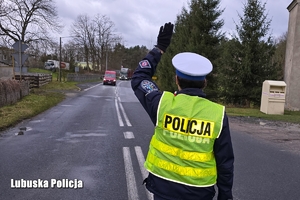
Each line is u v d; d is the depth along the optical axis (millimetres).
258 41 19062
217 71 23203
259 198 4164
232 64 19484
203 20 24047
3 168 5223
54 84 34062
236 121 12078
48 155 6117
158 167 2162
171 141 2123
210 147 2090
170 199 2113
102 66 90250
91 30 83000
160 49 2445
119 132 8797
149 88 2285
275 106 14914
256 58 19234
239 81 19391
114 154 6270
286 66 19969
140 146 7016
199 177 2078
